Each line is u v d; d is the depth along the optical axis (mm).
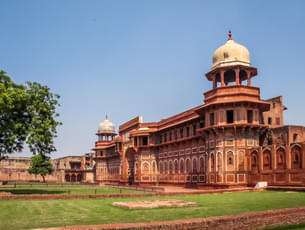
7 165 84062
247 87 31109
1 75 25188
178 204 15891
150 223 9141
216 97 31359
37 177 85375
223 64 32500
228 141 30625
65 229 8375
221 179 30469
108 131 70938
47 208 15477
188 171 39406
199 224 9531
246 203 16828
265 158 28156
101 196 21734
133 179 54594
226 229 9984
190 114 39312
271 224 10977
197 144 37438
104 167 70062
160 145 46500
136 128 54906
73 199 20703
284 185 25828
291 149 25781
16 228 10125
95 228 8453
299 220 11750
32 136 24609
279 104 37844
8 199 20188
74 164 89750
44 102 26469
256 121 30812
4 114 24094
